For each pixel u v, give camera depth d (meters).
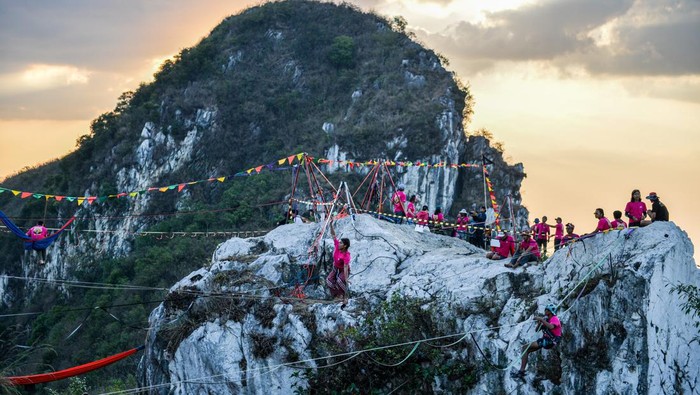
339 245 30.80
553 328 25.78
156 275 101.62
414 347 28.66
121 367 76.62
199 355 32.12
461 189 128.38
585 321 26.50
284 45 165.38
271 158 143.25
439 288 30.30
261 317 31.81
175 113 150.00
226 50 164.00
